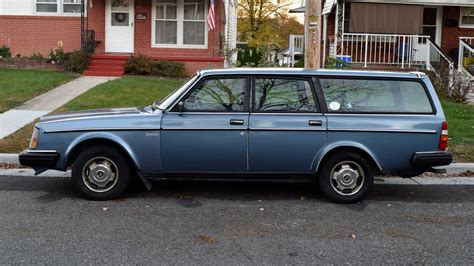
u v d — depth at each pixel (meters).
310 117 6.30
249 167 6.35
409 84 6.52
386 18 17.97
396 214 6.05
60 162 6.32
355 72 6.52
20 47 20.05
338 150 6.38
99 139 6.27
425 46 18.75
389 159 6.36
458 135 10.10
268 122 6.27
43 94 13.80
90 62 18.44
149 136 6.25
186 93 6.37
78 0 19.89
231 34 25.73
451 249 4.93
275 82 6.44
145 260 4.54
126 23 19.55
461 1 18.03
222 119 6.25
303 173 6.39
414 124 6.34
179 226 5.47
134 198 6.52
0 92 13.44
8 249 4.74
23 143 8.98
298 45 26.50
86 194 6.36
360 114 6.36
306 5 8.85
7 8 19.89
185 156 6.29
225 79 6.44
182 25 19.53
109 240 5.02
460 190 7.21
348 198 6.41
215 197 6.64
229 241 5.04
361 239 5.16
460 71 16.44
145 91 14.00
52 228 5.33
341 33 18.08
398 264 4.55
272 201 6.50
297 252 4.79
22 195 6.57
